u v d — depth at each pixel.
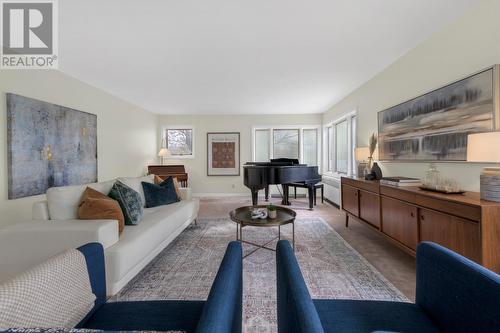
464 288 0.86
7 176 2.63
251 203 5.49
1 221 2.58
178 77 3.64
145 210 2.95
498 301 0.75
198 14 2.10
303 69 3.35
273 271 2.17
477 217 1.46
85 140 3.83
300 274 0.90
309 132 6.60
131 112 5.33
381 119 3.40
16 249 1.69
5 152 2.62
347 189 3.45
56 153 3.26
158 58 2.97
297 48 2.73
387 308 1.05
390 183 2.47
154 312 1.03
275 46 2.68
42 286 0.78
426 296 1.04
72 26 2.27
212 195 6.61
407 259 2.39
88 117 3.90
